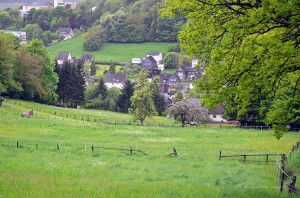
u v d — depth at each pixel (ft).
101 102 414.82
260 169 113.19
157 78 433.07
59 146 148.87
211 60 62.54
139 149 151.12
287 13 55.26
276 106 82.23
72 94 403.13
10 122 205.36
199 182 89.20
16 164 105.29
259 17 57.57
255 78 63.62
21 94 346.95
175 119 346.74
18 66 335.47
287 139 197.16
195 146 166.91
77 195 62.18
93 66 595.88
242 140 191.01
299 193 70.28
